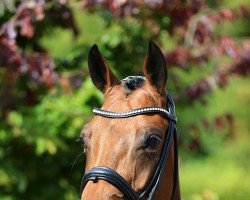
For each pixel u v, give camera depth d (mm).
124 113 5027
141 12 8898
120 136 4918
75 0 9102
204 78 9133
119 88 5312
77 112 9070
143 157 4910
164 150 5117
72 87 8531
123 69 9312
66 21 9297
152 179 4984
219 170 19938
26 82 9156
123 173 4836
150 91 5301
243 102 21812
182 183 18703
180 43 9359
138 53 9328
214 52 9070
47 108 9172
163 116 5203
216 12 9234
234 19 9297
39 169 9531
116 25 9398
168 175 5238
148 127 4961
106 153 4879
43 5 8305
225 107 21609
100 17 9016
